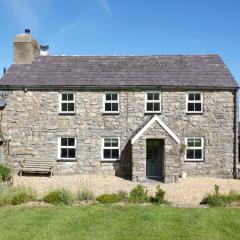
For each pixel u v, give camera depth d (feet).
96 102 91.76
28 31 101.19
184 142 90.68
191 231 37.96
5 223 40.73
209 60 99.19
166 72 95.09
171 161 83.15
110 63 98.99
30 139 91.86
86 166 91.20
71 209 46.47
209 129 90.89
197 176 90.22
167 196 65.51
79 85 91.20
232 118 90.84
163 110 91.15
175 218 42.34
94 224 40.37
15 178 85.87
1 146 91.91
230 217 43.88
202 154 90.63
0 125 92.43
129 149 90.74
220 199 53.98
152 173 89.66
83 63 99.30
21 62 99.25
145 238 36.24
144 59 100.17
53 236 36.78
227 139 90.68
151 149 89.71
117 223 40.63
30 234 37.37
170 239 36.04
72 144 91.86
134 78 93.15
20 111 92.27
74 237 36.55
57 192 54.44
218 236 37.14
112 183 80.69
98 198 54.19
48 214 44.04
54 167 91.25
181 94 91.35
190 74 94.27
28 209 46.70
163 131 83.87
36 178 86.48
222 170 90.33
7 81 92.94
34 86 91.71
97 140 91.30
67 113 91.81
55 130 91.76
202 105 91.04
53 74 95.20
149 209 46.44
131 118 91.30
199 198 63.77
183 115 91.09
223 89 90.99
